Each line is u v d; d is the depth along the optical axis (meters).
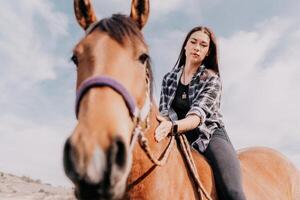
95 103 2.12
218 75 3.67
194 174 3.03
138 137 2.57
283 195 4.46
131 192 2.70
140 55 2.48
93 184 1.84
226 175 3.22
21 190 20.20
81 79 2.35
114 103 2.17
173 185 2.86
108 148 1.95
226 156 3.30
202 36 3.59
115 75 2.29
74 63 2.60
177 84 3.69
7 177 24.59
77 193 1.99
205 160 3.36
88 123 2.01
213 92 3.38
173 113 3.65
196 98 3.41
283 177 4.68
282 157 5.07
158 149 2.83
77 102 2.24
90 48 2.41
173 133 2.96
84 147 1.89
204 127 3.42
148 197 2.71
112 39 2.43
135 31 2.53
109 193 1.92
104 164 1.89
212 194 3.18
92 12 2.93
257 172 4.40
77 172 1.84
